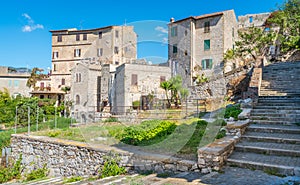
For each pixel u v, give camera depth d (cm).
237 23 2661
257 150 517
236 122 673
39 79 3425
